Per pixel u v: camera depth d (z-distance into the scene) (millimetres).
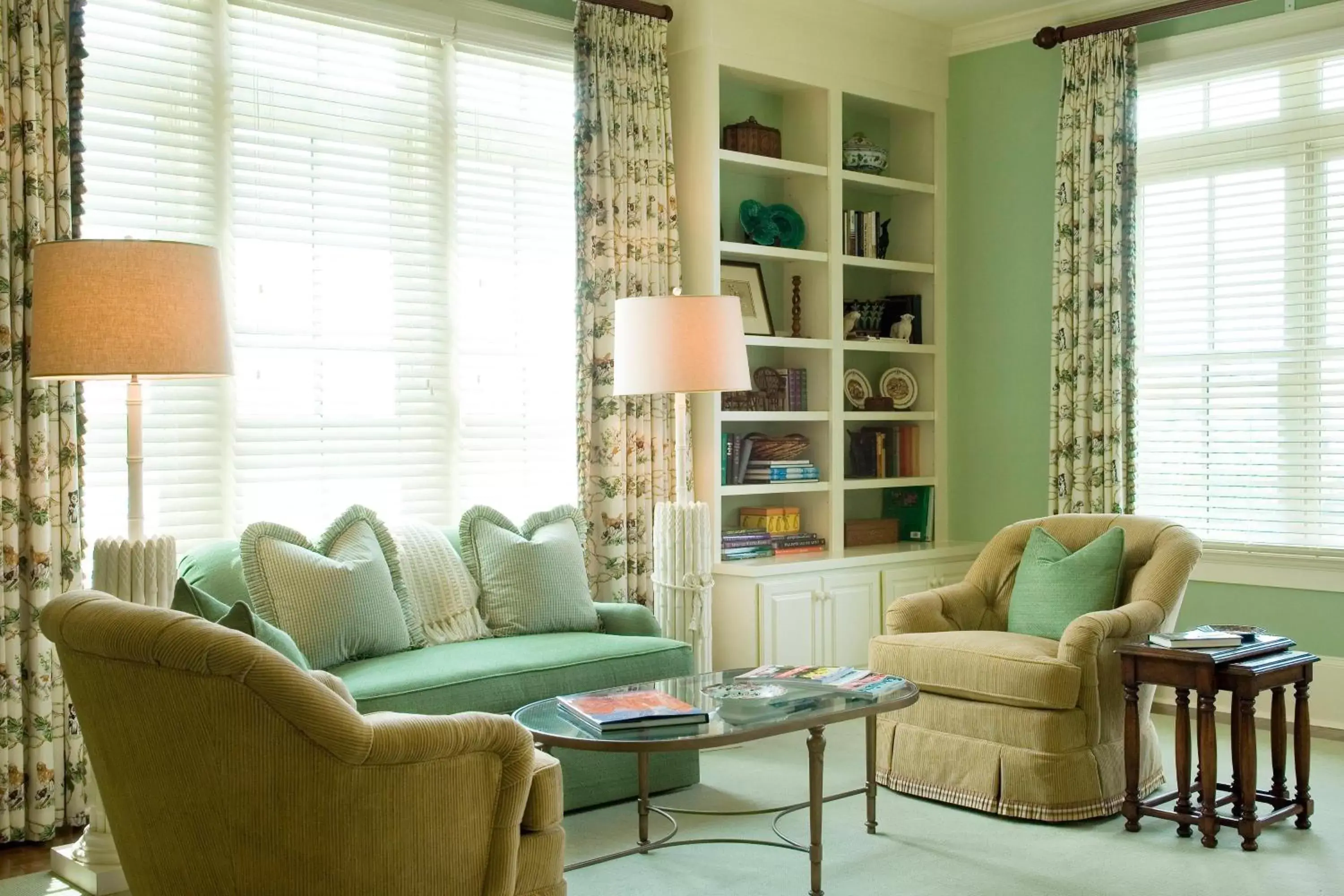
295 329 4391
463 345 4832
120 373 2986
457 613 4188
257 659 2146
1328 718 4969
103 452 3994
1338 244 5000
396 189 4645
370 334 4582
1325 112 5020
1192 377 5375
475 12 4781
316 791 2236
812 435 5742
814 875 3162
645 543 5082
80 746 3781
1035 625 4164
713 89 5184
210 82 4199
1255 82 5195
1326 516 5047
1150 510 5504
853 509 6180
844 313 5953
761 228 5508
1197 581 5352
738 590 5066
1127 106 5312
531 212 5020
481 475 4883
